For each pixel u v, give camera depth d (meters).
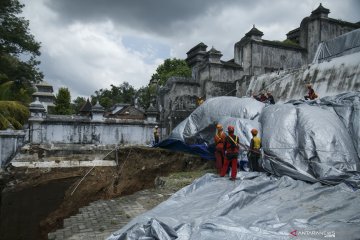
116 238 5.48
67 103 34.94
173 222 5.97
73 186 16.84
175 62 39.97
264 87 19.69
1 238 13.26
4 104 20.77
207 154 12.99
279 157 9.30
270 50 22.89
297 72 17.89
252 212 6.53
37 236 13.38
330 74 15.69
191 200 7.54
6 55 27.31
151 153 15.81
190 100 22.64
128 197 9.41
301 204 6.93
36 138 18.12
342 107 10.66
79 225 7.09
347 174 8.28
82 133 19.17
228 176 9.44
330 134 9.29
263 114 11.16
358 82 14.09
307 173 8.76
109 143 19.75
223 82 22.45
